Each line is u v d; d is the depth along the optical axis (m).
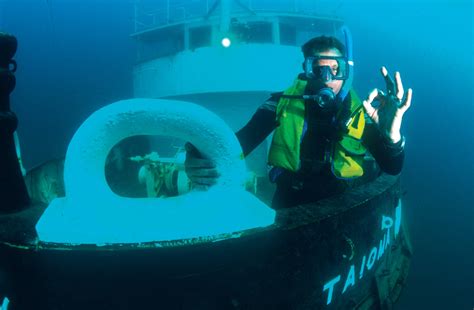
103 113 1.22
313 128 1.95
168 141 8.95
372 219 2.10
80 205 1.18
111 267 1.12
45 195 3.17
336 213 1.63
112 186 4.44
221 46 8.45
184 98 9.21
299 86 2.00
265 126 2.04
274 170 2.16
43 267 1.15
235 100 8.98
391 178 2.73
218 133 1.30
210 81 8.60
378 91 1.73
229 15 8.48
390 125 1.68
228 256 1.23
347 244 1.73
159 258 1.13
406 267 3.26
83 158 1.22
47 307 1.20
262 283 1.35
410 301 7.04
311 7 9.38
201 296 1.22
